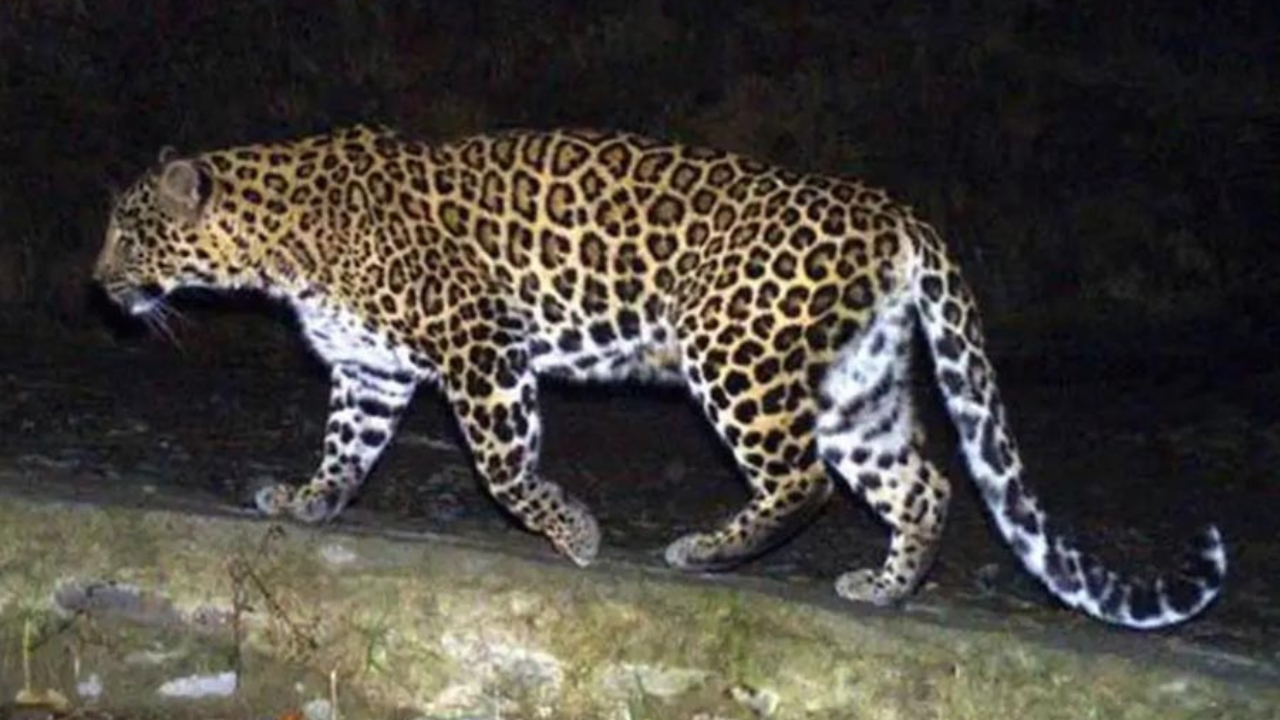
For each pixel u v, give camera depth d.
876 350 9.89
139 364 16.86
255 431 14.52
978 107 22.02
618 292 10.18
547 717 9.28
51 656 9.55
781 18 22.62
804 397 9.86
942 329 9.88
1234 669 9.06
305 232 10.37
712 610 9.17
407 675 9.38
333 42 21.44
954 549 12.50
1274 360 18.56
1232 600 12.04
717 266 9.91
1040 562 9.83
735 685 9.12
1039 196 21.12
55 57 20.61
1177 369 18.34
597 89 21.61
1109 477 15.27
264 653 9.47
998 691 8.90
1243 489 15.02
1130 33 23.58
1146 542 13.68
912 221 9.88
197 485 12.44
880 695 9.00
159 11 21.17
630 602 9.23
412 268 10.27
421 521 11.17
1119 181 21.41
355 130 10.52
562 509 10.24
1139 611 9.71
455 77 21.50
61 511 9.62
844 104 21.83
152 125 20.39
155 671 9.50
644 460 14.71
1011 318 19.88
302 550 9.49
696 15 22.42
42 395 15.24
